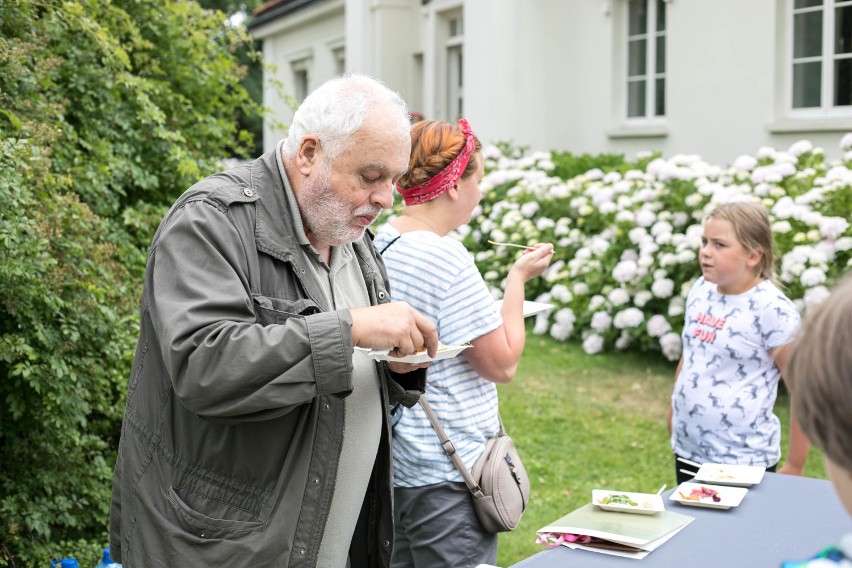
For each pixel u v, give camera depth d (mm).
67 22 3986
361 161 1968
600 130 10734
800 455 3318
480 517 2566
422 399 2551
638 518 2188
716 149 9398
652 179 7383
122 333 3516
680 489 2406
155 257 1935
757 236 3258
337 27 18922
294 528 1940
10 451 3340
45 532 3256
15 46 3482
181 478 1970
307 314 1970
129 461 2020
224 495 1955
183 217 1907
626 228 7434
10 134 3330
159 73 4793
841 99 8391
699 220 6949
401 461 2590
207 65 5086
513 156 10438
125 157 4352
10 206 3051
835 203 6199
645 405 6180
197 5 5062
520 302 2705
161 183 4598
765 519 2201
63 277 3217
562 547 2045
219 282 1852
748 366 3281
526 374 6969
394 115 2000
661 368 7031
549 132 11367
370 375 2199
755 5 8898
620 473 5000
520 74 11094
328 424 1974
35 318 3162
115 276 3662
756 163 7004
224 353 1756
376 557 2307
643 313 7191
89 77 4230
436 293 2537
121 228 4309
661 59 10242
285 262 1993
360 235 2092
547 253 2805
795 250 5883
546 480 4914
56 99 3926
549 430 5715
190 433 1960
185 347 1773
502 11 10961
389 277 2588
